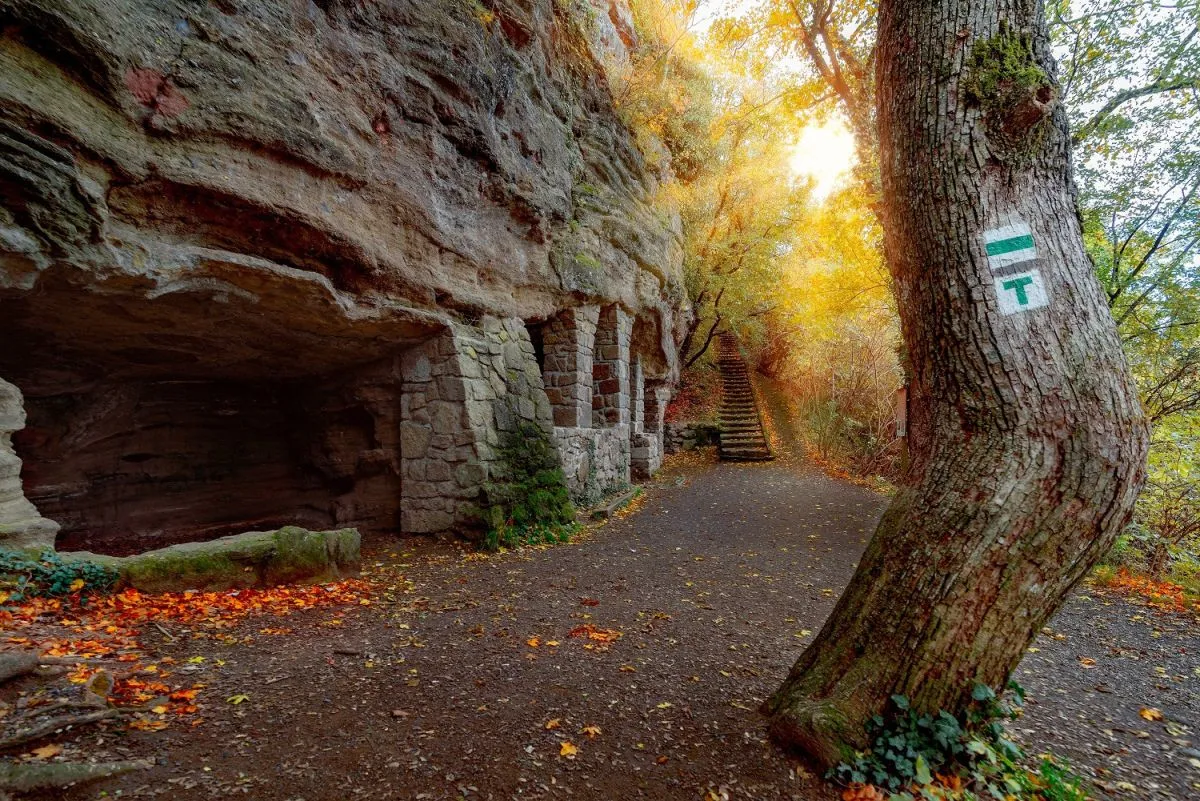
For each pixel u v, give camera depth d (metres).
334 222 5.00
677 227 13.12
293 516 7.52
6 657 2.37
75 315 4.40
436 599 4.52
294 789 2.06
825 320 12.29
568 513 7.34
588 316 9.66
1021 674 3.57
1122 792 2.32
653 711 2.78
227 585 4.21
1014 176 2.24
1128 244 6.62
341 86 5.05
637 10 12.40
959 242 2.25
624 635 3.84
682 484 11.47
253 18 4.35
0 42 3.14
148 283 3.99
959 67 2.30
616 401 10.28
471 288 6.84
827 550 6.55
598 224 9.59
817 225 11.27
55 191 3.31
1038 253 2.17
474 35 6.38
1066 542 2.07
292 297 4.96
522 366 7.63
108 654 2.90
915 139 2.39
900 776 2.11
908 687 2.19
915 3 2.43
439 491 6.43
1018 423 2.11
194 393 6.78
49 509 5.73
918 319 2.40
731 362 19.48
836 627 2.48
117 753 2.11
